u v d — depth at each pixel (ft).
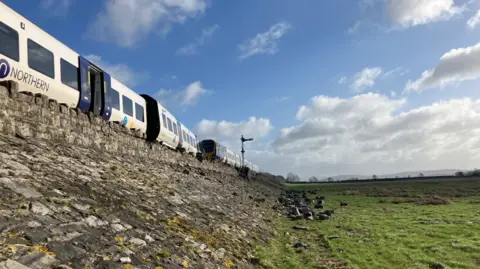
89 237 22.22
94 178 36.65
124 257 21.93
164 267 23.97
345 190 237.66
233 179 150.10
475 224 77.05
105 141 57.06
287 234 64.39
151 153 77.20
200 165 119.65
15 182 24.57
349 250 51.49
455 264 43.65
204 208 53.57
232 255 36.78
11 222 19.02
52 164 33.63
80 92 52.37
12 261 15.74
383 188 244.01
